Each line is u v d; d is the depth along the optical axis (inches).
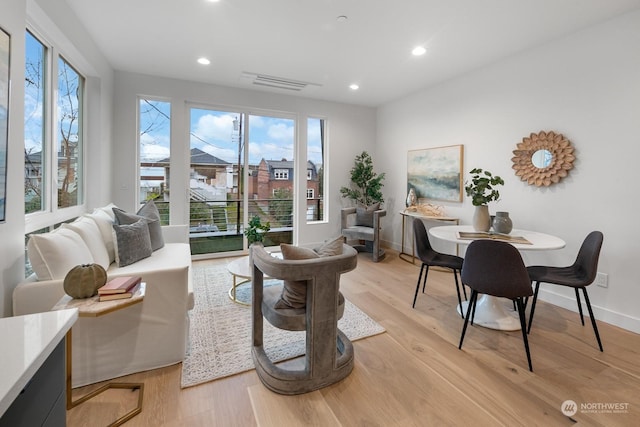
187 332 84.8
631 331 96.7
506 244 78.7
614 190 100.7
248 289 129.9
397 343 88.7
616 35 99.1
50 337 33.3
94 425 57.2
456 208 160.9
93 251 87.4
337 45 123.7
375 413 61.5
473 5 95.3
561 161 113.5
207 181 178.9
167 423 58.2
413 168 188.7
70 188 118.0
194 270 156.4
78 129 125.4
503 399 65.8
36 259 67.9
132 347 71.5
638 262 95.8
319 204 213.5
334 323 68.3
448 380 72.1
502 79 135.6
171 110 164.9
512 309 113.3
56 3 89.4
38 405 32.2
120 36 118.0
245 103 180.9
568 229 113.2
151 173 165.3
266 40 120.0
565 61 112.8
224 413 61.1
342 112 211.0
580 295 110.4
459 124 157.6
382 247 217.2
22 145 71.2
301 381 66.6
